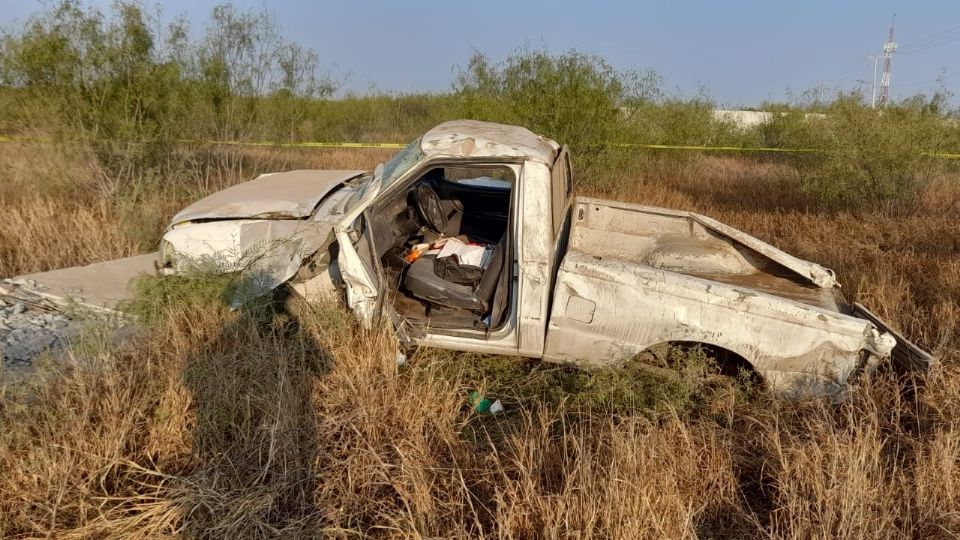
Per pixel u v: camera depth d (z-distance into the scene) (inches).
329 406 137.7
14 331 169.8
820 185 362.6
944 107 370.3
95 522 105.1
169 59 319.6
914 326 185.3
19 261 231.3
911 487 117.0
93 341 144.9
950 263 232.1
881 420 136.9
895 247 269.1
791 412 139.3
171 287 166.2
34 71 285.1
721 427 141.6
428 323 156.3
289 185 202.8
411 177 148.7
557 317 146.1
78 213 274.2
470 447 130.9
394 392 139.3
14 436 118.2
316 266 164.7
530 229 142.9
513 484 116.5
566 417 143.5
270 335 153.5
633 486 107.2
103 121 298.8
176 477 112.9
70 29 290.8
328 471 121.3
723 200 391.9
